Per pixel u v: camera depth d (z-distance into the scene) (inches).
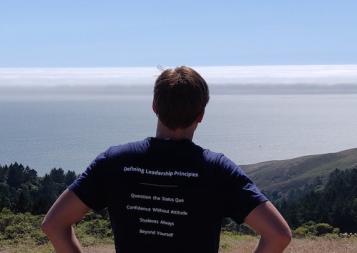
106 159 117.3
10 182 3344.0
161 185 112.2
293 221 2401.6
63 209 114.6
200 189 111.0
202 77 118.3
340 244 669.9
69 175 3587.6
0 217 1043.9
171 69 117.4
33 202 1828.2
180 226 110.6
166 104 114.5
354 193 2800.2
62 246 113.0
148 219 112.4
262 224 107.3
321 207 2512.3
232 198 110.7
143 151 115.3
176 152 113.7
